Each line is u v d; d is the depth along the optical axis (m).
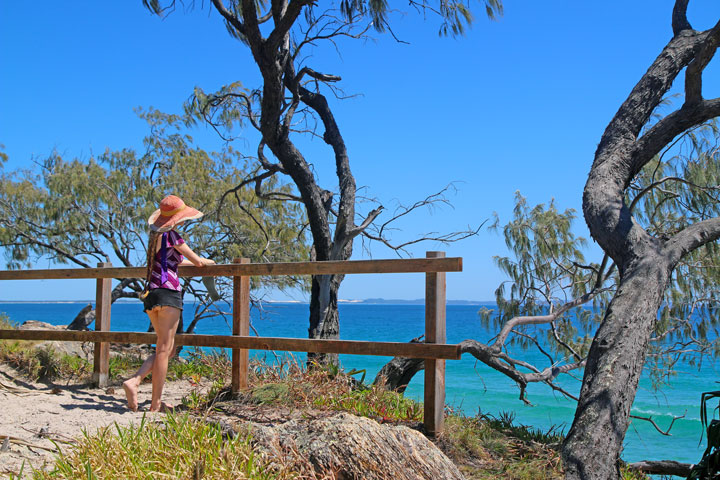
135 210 13.32
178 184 13.41
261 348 5.22
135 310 107.94
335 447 3.24
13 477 3.20
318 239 9.42
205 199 13.13
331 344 4.91
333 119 10.13
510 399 18.42
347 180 9.55
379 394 5.41
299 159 9.27
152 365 5.05
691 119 7.06
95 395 5.98
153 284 5.00
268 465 3.20
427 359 4.62
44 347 7.47
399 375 8.05
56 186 13.24
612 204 6.77
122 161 14.06
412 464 3.28
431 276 4.60
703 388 20.89
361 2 8.64
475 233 10.13
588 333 9.97
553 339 10.15
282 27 7.86
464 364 26.30
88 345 8.53
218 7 8.55
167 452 3.22
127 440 3.43
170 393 6.32
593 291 9.70
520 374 8.92
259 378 5.93
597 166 7.30
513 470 4.34
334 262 4.97
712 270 9.09
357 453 3.20
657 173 9.33
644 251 6.30
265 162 10.23
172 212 5.02
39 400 5.48
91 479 2.94
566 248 9.91
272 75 8.30
